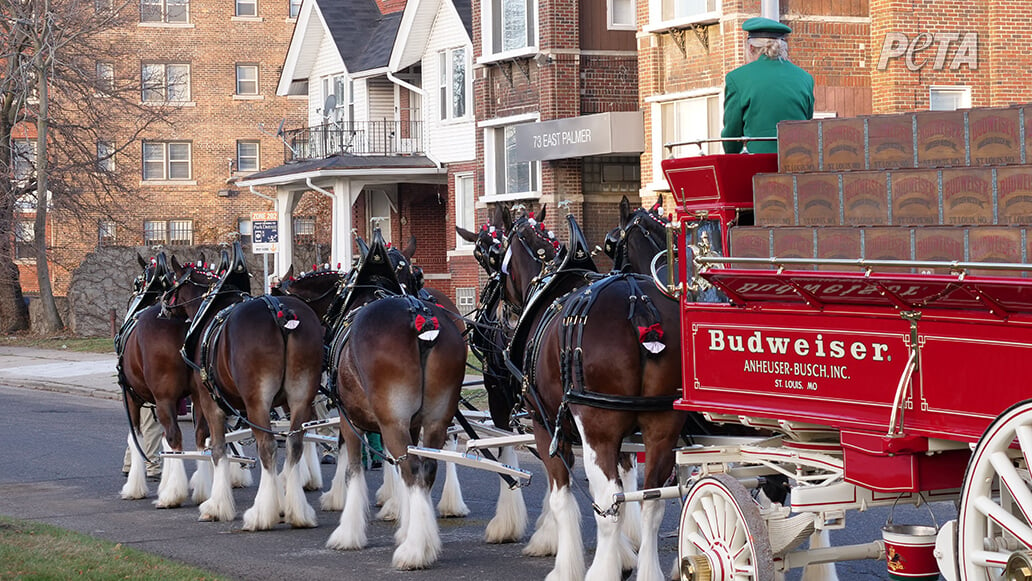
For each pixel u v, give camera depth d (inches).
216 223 2415.1
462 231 488.7
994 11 1112.8
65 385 1167.6
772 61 357.1
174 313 567.2
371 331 438.3
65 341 1654.8
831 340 281.9
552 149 1314.0
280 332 503.8
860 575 402.3
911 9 1108.5
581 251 410.6
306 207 2300.7
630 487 394.0
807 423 291.7
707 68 1182.9
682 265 334.6
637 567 366.3
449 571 423.2
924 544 283.6
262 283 1835.6
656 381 342.0
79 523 534.9
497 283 470.3
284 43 2450.8
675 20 1192.2
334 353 469.7
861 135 285.1
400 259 519.8
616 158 1387.8
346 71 1780.3
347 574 422.0
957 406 255.8
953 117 269.0
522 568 426.3
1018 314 242.2
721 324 309.9
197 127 2409.0
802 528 294.5
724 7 1149.1
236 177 2421.3
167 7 2397.9
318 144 1815.9
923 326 261.6
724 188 329.1
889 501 294.5
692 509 312.3
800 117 352.2
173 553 465.1
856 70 1133.1
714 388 313.3
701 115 1190.3
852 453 277.9
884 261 259.6
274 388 503.8
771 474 341.7
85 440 815.1
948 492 296.0
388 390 433.7
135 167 2356.1
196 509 569.3
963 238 259.1
